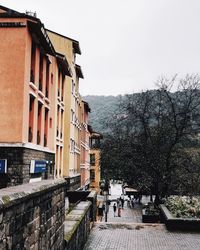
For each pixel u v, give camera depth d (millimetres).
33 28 19172
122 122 37469
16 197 5238
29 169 19453
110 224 21531
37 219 6684
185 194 34500
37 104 21453
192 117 34750
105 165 38969
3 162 18125
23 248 5766
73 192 27266
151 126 36719
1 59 18734
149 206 34750
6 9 19969
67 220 13695
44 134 24578
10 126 18422
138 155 36188
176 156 35438
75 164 45531
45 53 22859
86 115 63531
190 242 17016
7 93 18594
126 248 15703
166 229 20188
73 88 41031
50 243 7934
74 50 40906
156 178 34688
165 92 35344
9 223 5047
